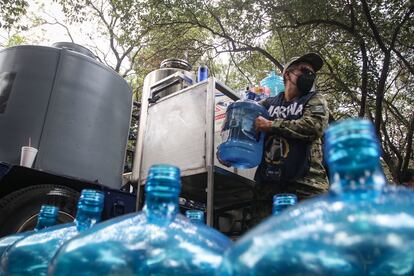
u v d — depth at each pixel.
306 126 2.17
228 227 3.29
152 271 0.69
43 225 1.35
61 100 3.36
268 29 10.38
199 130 2.75
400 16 9.32
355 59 9.81
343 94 10.38
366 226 0.52
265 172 2.26
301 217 0.59
